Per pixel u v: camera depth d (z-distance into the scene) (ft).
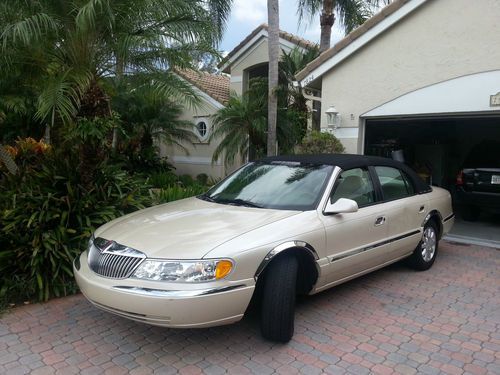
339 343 13.35
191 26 22.30
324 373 11.72
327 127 29.43
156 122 50.65
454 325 14.67
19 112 39.04
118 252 12.28
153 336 13.62
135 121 50.72
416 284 18.51
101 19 19.94
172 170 56.18
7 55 21.04
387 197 17.80
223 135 43.19
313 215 14.23
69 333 13.79
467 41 24.20
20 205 17.43
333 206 14.56
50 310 15.48
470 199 30.42
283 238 12.88
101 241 13.32
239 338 13.52
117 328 14.12
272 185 16.28
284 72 38.24
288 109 37.91
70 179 19.08
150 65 23.21
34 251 16.14
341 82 28.84
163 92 22.97
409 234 18.42
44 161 20.70
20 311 15.38
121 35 20.74
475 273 20.06
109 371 11.71
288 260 12.92
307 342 13.37
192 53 23.84
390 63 26.86
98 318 14.85
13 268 16.66
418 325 14.65
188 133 53.62
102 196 19.97
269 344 13.17
